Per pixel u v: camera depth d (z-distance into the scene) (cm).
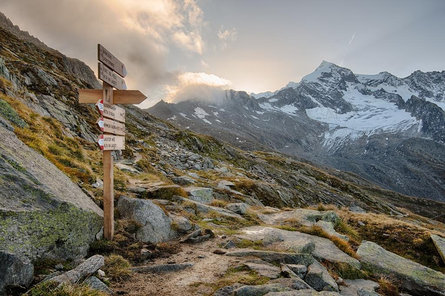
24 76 3597
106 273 726
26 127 1484
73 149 1825
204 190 2259
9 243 557
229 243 1145
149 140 6650
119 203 1147
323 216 2098
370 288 1076
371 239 1997
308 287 760
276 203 4506
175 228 1212
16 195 653
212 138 11006
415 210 19625
